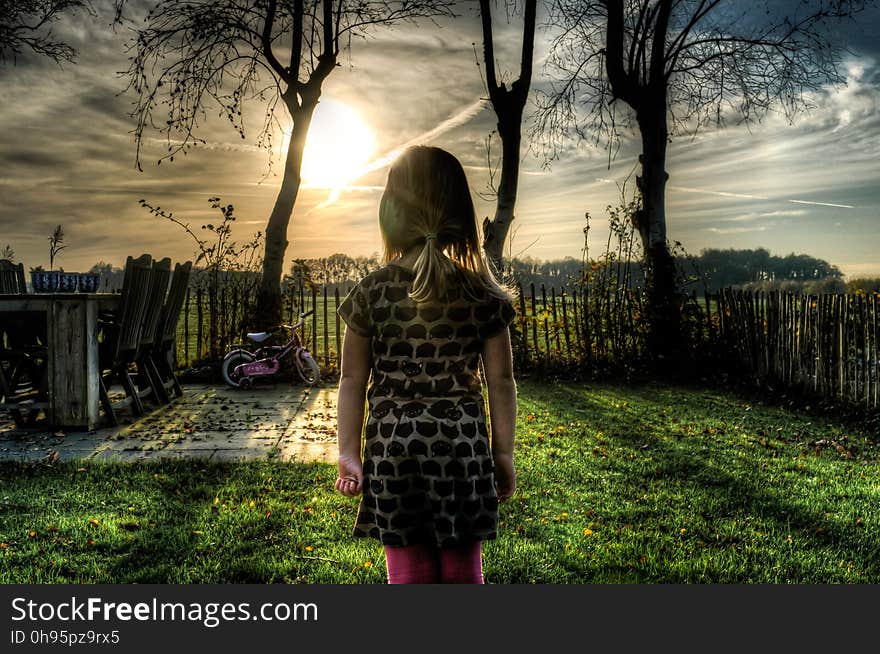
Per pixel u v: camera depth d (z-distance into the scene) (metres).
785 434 7.34
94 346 7.00
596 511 4.54
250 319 11.28
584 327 11.75
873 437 7.23
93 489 4.84
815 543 4.02
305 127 11.61
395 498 1.88
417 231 1.96
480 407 1.97
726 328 11.22
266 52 11.54
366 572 3.47
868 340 7.98
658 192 12.10
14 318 7.34
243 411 8.31
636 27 12.97
